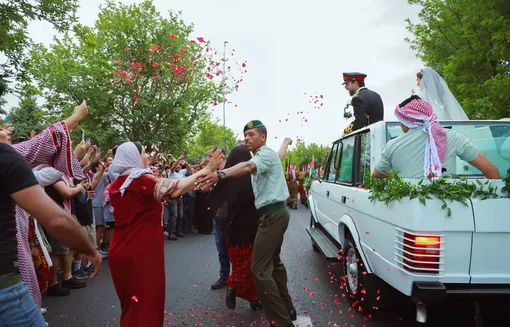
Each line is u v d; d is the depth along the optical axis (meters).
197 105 19.22
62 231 1.70
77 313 4.36
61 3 7.83
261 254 3.47
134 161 3.00
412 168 3.39
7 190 1.62
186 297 4.83
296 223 11.41
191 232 10.28
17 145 2.71
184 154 9.09
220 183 4.02
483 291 2.83
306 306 4.37
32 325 1.73
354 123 6.05
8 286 1.66
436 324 3.79
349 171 5.05
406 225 2.94
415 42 13.77
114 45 18.23
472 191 2.94
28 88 8.87
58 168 2.82
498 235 2.85
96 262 1.90
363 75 6.86
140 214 2.85
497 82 8.88
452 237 2.84
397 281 3.10
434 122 3.36
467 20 10.18
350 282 4.41
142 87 17.78
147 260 2.80
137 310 2.73
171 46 17.36
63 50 18.84
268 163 3.44
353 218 4.34
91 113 18.33
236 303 4.61
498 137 4.36
